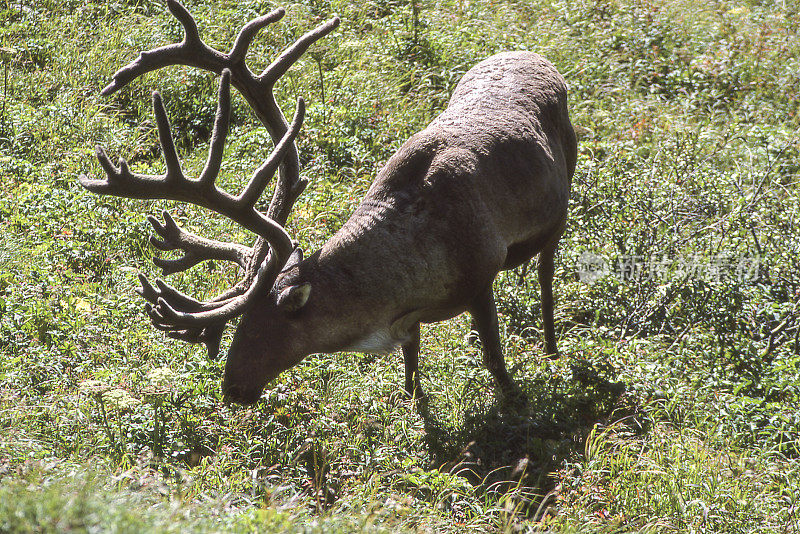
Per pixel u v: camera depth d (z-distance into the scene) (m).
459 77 21.59
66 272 13.88
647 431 12.10
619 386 12.59
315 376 12.41
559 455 11.38
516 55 13.52
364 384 12.25
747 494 10.68
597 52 23.73
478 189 11.24
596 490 10.73
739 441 11.90
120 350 12.41
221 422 11.12
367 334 10.80
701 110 21.72
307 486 10.42
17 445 9.38
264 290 10.54
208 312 10.16
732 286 14.32
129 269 13.96
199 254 11.28
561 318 14.71
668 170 17.64
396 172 11.15
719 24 26.23
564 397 12.34
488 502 10.41
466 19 24.78
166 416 11.05
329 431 11.31
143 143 18.28
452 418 12.02
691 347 13.80
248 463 10.55
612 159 18.22
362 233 10.74
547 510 10.19
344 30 23.22
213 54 11.30
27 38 20.59
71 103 18.47
